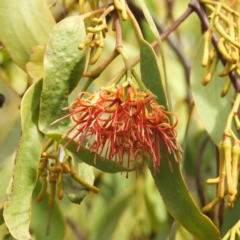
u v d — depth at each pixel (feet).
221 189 1.67
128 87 1.63
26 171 1.62
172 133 1.62
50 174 1.69
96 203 2.70
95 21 1.64
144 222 2.60
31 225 2.11
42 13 1.82
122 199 2.58
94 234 2.59
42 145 1.65
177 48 2.74
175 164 1.67
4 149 2.11
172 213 1.70
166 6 3.02
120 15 1.69
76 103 1.63
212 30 1.80
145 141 1.60
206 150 2.53
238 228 1.69
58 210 2.12
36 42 1.81
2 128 2.37
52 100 1.62
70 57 1.63
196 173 2.35
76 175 1.70
